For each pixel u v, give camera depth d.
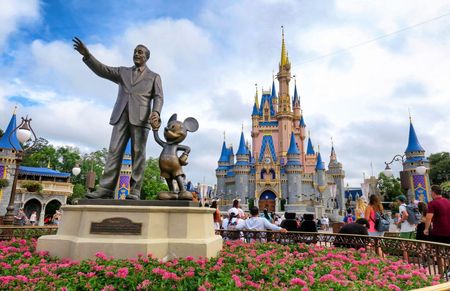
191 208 6.58
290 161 88.12
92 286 4.24
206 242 6.32
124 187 55.53
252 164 94.12
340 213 73.75
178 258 5.95
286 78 102.50
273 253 7.28
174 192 7.33
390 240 7.54
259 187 89.69
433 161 84.56
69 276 4.71
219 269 5.09
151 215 6.41
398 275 5.21
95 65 8.35
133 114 8.05
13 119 43.84
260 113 104.19
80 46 8.08
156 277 4.56
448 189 48.94
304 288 4.01
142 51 8.45
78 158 75.31
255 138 100.62
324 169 91.69
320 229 43.25
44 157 72.25
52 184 48.12
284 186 90.00
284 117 98.44
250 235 10.34
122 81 8.37
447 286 2.68
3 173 41.12
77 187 66.31
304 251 7.93
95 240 6.20
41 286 4.09
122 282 4.36
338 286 4.30
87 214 6.47
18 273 4.82
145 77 8.34
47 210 49.16
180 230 6.48
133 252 6.07
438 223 8.12
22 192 44.50
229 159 102.25
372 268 5.80
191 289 4.20
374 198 11.71
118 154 8.08
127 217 6.38
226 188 97.25
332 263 6.07
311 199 82.81
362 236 8.41
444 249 5.72
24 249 6.88
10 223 13.38
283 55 106.62
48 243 6.60
